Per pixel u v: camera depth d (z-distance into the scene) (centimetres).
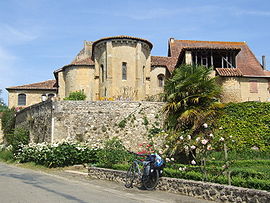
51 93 3544
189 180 849
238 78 2381
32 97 3509
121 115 2031
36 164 1745
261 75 2673
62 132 1970
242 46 3356
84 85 2922
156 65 3103
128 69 2781
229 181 762
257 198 650
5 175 1298
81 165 1579
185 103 1333
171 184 890
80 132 1978
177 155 1287
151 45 2972
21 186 959
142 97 2817
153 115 2058
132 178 988
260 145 1625
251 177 782
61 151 1591
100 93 2841
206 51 2489
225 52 2517
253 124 1683
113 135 1988
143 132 2006
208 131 1299
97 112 2020
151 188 928
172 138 1297
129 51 2806
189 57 2452
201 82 1342
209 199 765
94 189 943
